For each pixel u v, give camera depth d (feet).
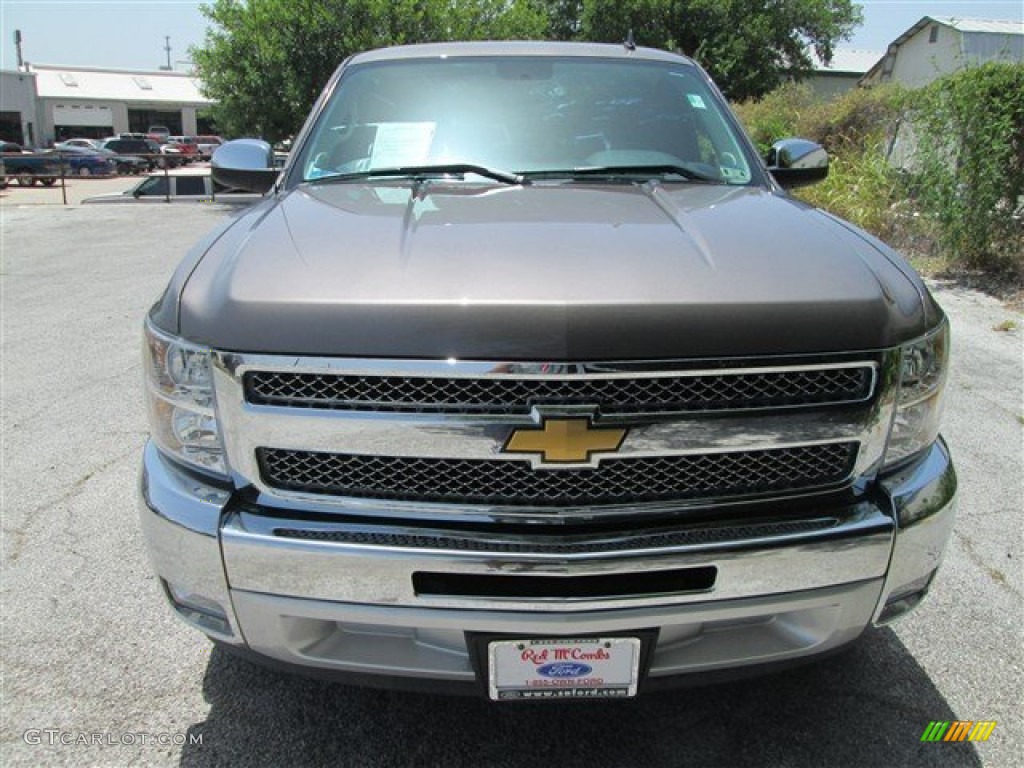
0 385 17.21
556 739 7.43
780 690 8.03
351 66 11.09
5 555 10.48
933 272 27.17
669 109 10.30
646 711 7.77
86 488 12.39
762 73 97.45
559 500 5.78
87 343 20.44
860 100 44.78
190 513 6.05
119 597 9.58
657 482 5.86
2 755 7.20
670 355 5.54
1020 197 25.72
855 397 5.92
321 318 5.62
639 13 94.58
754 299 5.73
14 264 32.19
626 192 8.46
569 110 10.15
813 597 6.02
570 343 5.45
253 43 55.42
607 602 5.72
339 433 5.70
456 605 5.74
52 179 97.71
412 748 7.34
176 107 221.87
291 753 7.29
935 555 6.46
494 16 59.26
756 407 5.75
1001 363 18.30
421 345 5.50
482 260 6.06
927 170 27.63
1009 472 12.75
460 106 10.12
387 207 7.66
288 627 6.10
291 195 8.56
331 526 5.84
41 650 8.62
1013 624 9.02
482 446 5.62
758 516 5.98
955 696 7.93
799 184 10.97
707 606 5.86
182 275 6.59
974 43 97.14
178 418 6.18
